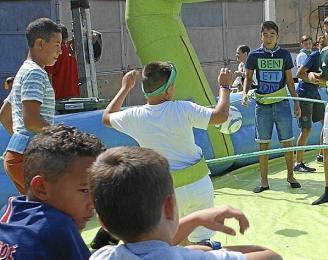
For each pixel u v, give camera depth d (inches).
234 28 678.5
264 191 246.2
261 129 241.3
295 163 290.7
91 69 303.3
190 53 267.9
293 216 210.4
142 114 139.1
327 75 216.5
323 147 187.2
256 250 68.4
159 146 138.8
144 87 139.3
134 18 260.4
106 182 61.3
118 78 585.9
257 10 701.9
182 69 261.0
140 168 61.2
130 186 60.5
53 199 76.4
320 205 221.9
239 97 296.2
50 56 146.5
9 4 553.9
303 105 273.4
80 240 75.0
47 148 76.6
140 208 60.5
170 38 260.8
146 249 61.6
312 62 239.6
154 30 258.5
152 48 257.6
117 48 583.5
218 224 70.3
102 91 575.2
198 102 261.7
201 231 133.0
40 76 141.3
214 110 136.3
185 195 139.3
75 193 76.3
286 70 237.0
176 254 62.2
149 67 139.0
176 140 138.4
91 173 63.5
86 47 301.1
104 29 573.0
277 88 236.7
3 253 72.0
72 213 77.0
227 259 64.6
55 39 145.8
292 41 745.6
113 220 61.6
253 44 698.8
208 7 651.5
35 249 71.9
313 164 297.3
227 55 674.2
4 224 73.9
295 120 311.0
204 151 267.3
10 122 166.2
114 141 243.4
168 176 62.9
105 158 63.7
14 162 144.1
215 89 667.4
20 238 72.5
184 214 142.3
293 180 250.8
